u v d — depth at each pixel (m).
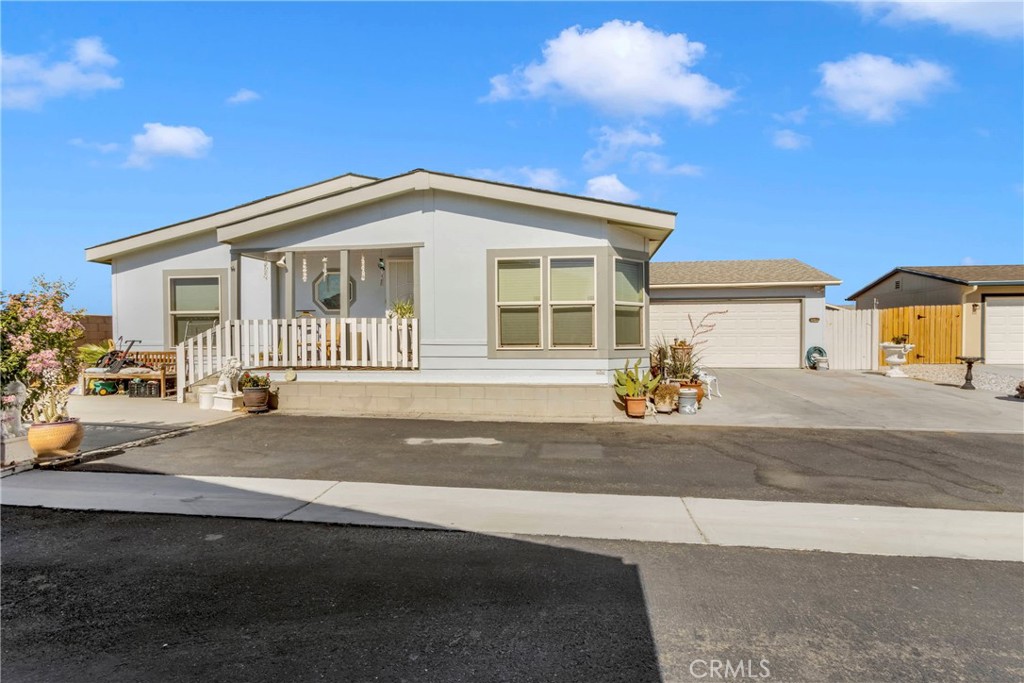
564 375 10.72
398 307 11.87
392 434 8.77
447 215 11.09
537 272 10.80
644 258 11.62
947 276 19.59
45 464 6.62
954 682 2.79
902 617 3.41
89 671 2.90
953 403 11.32
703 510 5.26
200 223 13.40
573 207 10.47
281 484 6.05
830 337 18.38
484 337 10.94
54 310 7.17
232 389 11.09
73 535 4.70
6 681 2.83
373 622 3.35
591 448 7.80
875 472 6.55
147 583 3.87
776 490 5.88
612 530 4.78
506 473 6.53
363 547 4.46
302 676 2.84
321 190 13.62
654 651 3.05
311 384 11.07
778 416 10.09
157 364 13.42
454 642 3.14
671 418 10.05
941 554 4.31
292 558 4.26
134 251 13.80
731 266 20.78
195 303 13.69
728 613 3.45
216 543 4.54
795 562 4.17
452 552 4.36
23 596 3.69
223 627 3.31
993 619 3.38
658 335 18.86
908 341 18.28
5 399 6.73
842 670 2.89
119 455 7.32
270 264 13.18
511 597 3.65
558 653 3.03
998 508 5.32
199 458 7.18
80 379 12.89
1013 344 18.39
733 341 18.64
